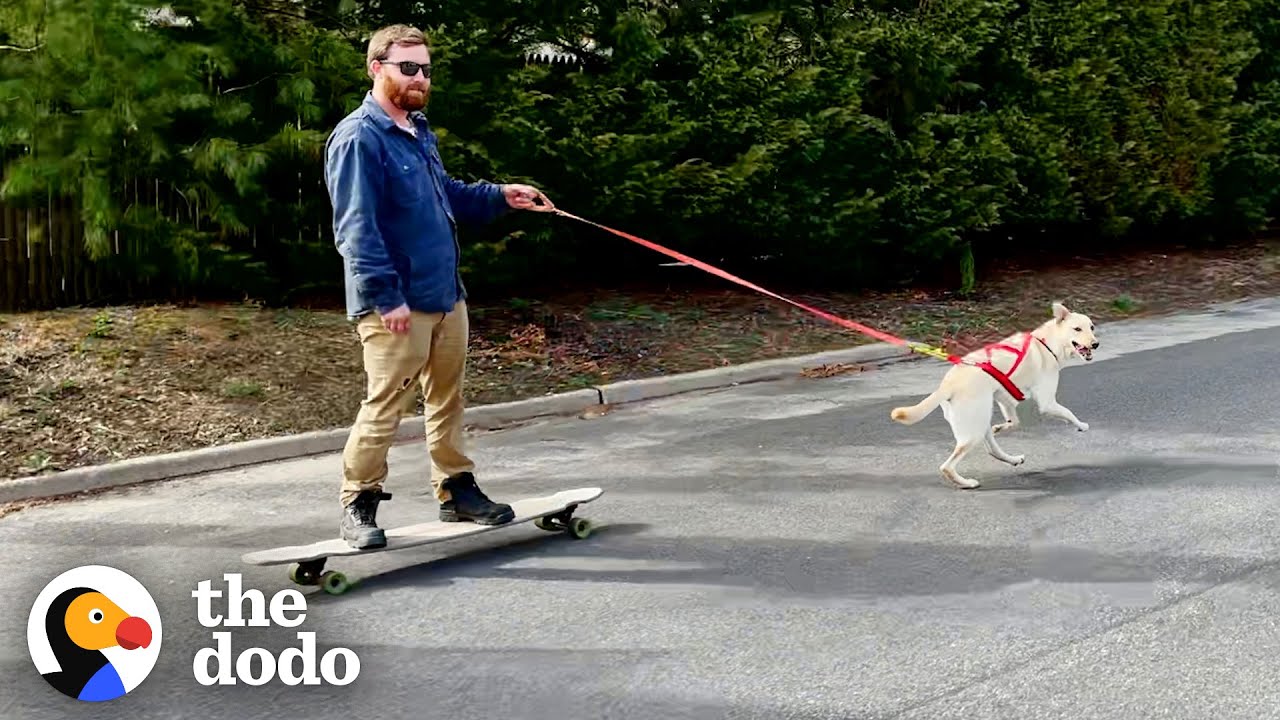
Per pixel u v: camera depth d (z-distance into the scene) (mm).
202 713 4312
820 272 13711
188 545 6305
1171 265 16188
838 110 12695
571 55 12500
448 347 5867
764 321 11969
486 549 6094
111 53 9484
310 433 8359
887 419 8688
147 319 9984
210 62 9961
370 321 5602
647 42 11836
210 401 8703
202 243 10398
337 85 10562
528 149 11383
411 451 8234
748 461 7637
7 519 6891
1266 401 8750
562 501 6133
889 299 13516
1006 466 7281
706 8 12883
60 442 7918
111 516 6891
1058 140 14992
